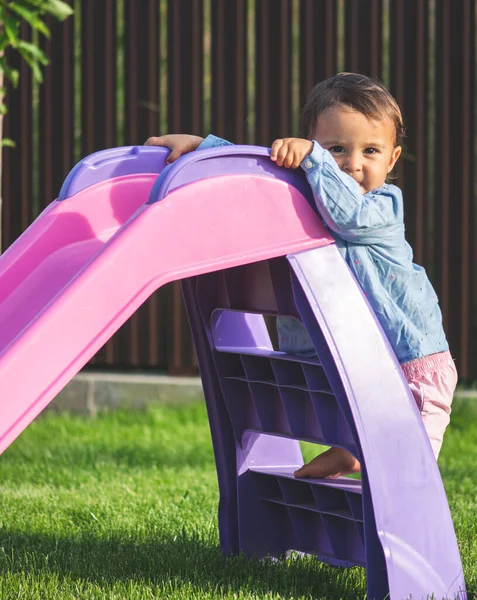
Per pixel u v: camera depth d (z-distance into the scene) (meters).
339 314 2.65
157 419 6.42
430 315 2.92
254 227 2.60
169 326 7.11
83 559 3.23
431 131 6.91
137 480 4.66
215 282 3.09
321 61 6.97
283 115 7.04
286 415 2.91
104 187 3.07
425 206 6.87
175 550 3.31
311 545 3.12
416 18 6.84
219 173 2.58
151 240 2.44
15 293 2.86
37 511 4.00
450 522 2.68
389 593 2.57
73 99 7.30
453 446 5.73
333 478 3.02
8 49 7.30
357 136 2.85
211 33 7.11
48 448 5.64
